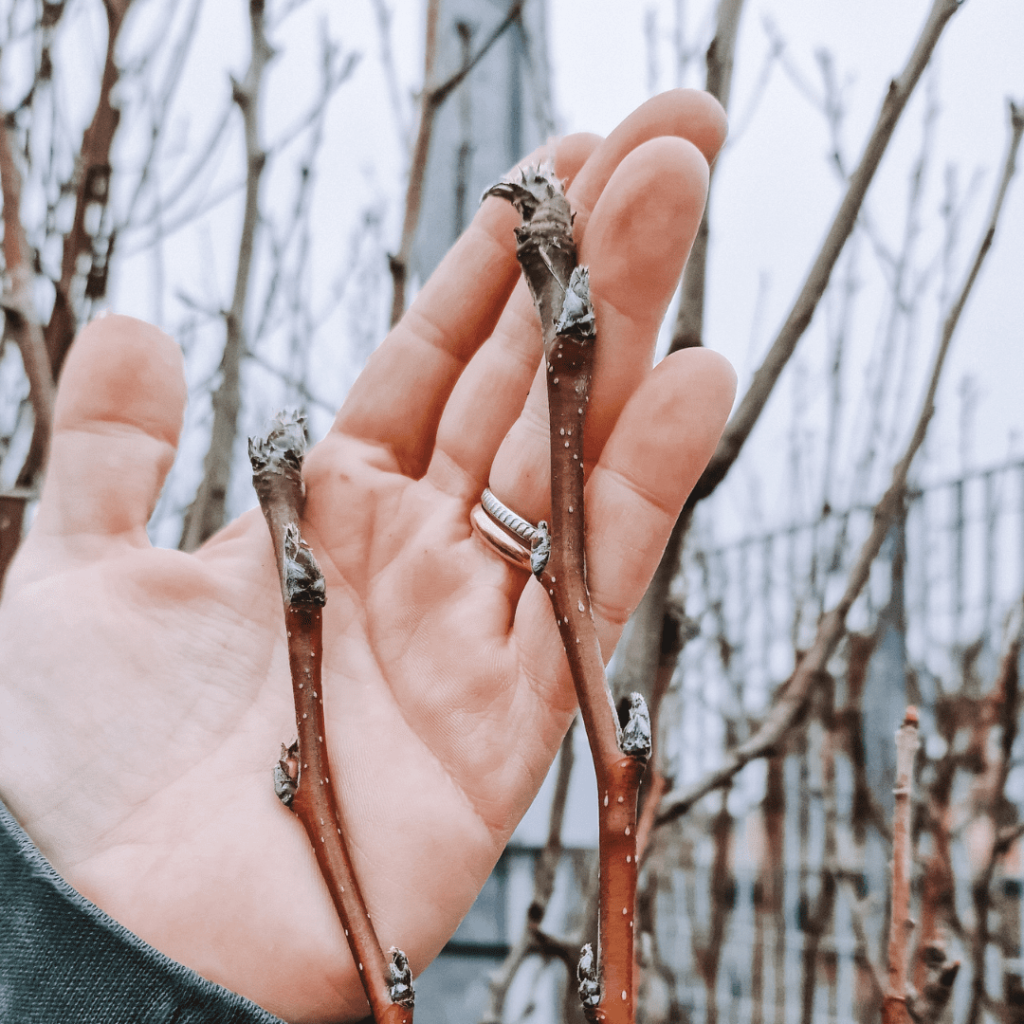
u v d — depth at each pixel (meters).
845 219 0.26
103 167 0.33
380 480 0.29
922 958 0.31
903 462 0.29
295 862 0.26
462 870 0.26
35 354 0.31
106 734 0.27
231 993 0.25
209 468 0.33
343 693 0.28
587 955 0.22
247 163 0.33
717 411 0.25
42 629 0.27
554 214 0.25
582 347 0.24
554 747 0.26
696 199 0.25
